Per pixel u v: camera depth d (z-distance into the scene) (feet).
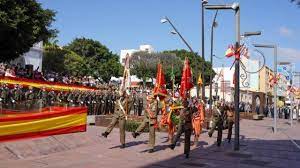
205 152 49.16
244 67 69.31
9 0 94.22
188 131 44.16
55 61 191.62
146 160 41.32
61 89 89.04
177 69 223.30
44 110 52.54
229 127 60.95
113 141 54.65
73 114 53.78
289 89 127.75
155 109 47.34
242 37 59.72
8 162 37.22
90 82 116.16
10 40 98.99
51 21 110.32
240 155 47.65
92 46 253.03
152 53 241.35
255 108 175.42
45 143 45.52
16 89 70.08
